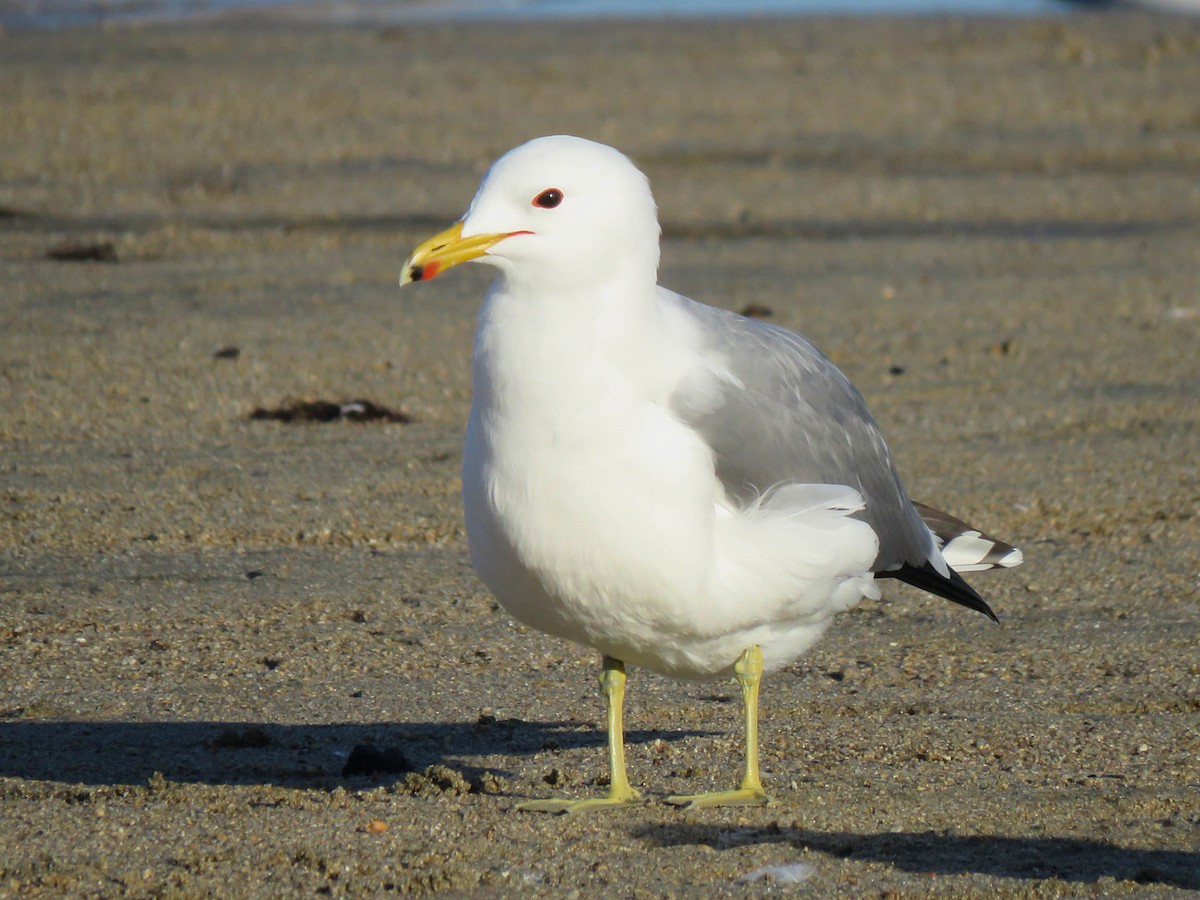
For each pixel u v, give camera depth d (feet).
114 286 67.67
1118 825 26.94
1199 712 32.68
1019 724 31.91
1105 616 38.17
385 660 35.32
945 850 25.80
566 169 24.79
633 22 144.66
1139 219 88.69
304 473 47.75
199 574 40.01
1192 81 122.01
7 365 56.49
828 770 29.66
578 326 24.91
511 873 24.72
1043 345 63.57
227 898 23.80
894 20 149.59
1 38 120.88
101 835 25.94
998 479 48.21
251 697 33.12
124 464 48.01
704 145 101.35
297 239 77.66
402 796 28.07
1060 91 118.52
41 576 39.47
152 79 108.17
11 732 30.91
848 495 26.84
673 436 25.12
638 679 34.88
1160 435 52.65
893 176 96.17
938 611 38.65
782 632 27.14
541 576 25.57
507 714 32.71
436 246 24.85
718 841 26.08
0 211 80.02
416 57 120.26
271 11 146.20
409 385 56.80
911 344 63.31
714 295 69.77
